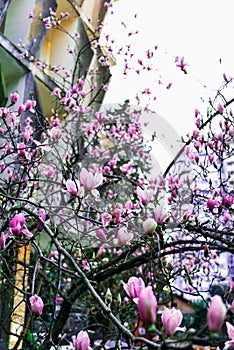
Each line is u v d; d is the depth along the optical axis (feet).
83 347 3.84
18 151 9.17
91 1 23.72
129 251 7.73
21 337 8.32
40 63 18.80
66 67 21.47
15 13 19.51
